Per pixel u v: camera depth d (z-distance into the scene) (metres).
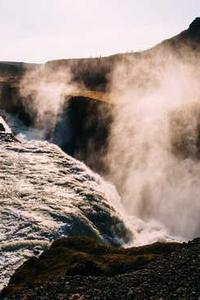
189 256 29.75
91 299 26.22
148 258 36.34
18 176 81.12
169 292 24.80
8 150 98.19
